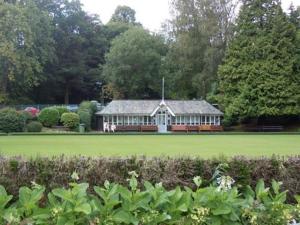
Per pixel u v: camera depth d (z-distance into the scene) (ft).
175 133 175.11
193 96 230.07
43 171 23.90
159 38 241.76
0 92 199.11
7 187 23.15
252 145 101.96
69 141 117.70
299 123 206.08
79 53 256.11
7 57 171.94
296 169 25.13
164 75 231.71
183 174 24.29
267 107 190.70
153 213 17.17
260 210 18.16
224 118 202.69
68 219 16.44
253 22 196.44
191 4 207.82
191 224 17.20
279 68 191.31
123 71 233.14
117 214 16.96
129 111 200.13
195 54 208.44
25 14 187.11
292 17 214.69
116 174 24.31
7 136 146.41
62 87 261.85
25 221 16.56
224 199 17.56
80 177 24.06
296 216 18.69
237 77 193.98
